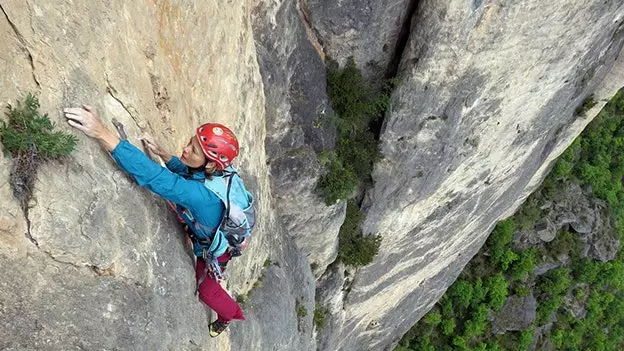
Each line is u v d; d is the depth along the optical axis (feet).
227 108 29.78
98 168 15.24
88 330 14.64
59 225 13.73
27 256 13.17
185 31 22.18
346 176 47.98
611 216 97.45
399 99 47.11
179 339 19.22
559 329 97.55
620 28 54.13
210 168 16.29
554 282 95.20
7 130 12.32
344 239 57.72
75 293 14.44
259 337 36.76
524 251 92.79
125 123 17.29
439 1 40.24
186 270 19.69
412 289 78.69
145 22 18.75
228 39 27.86
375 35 43.50
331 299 63.26
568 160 91.25
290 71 40.01
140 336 16.69
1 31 12.41
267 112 39.34
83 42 15.10
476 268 92.63
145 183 15.21
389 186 54.08
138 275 16.87
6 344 12.56
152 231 17.76
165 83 20.62
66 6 14.35
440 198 60.90
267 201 43.14
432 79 45.50
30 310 13.15
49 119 13.12
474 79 46.47
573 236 96.12
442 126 49.70
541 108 56.85
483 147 56.29
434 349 92.02
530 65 48.16
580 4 43.70
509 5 40.73
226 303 20.93
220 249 17.43
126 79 17.47
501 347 95.20
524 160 66.49
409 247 66.08
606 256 96.53
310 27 42.09
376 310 75.25
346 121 47.65
